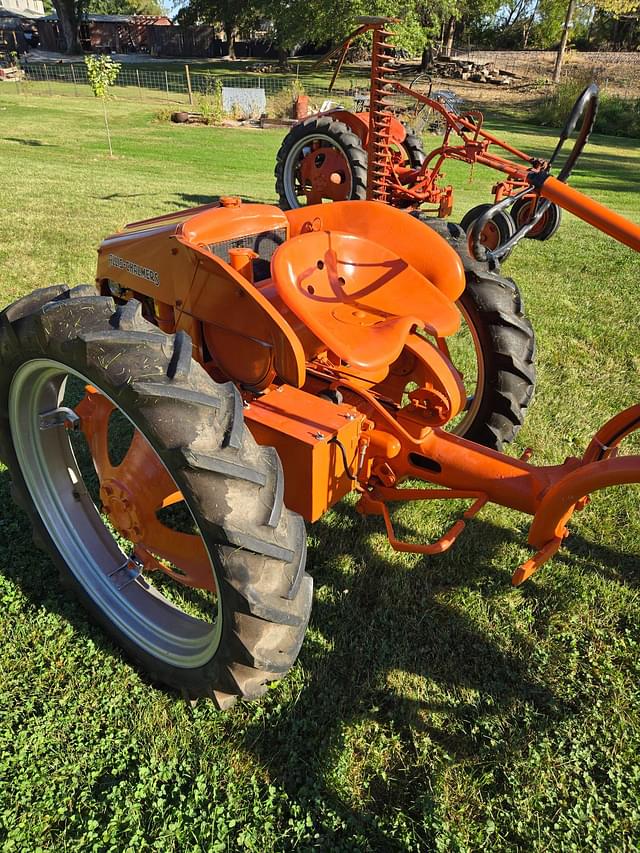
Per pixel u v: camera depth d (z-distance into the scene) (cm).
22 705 229
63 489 267
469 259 332
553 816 205
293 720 229
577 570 308
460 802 209
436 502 352
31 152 1566
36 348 214
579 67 4069
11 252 679
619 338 562
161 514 323
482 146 837
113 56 5900
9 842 189
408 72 4000
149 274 292
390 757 222
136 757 215
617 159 2116
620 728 232
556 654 263
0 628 257
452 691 246
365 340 246
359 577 297
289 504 246
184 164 1516
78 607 269
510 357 331
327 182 929
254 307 246
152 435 188
